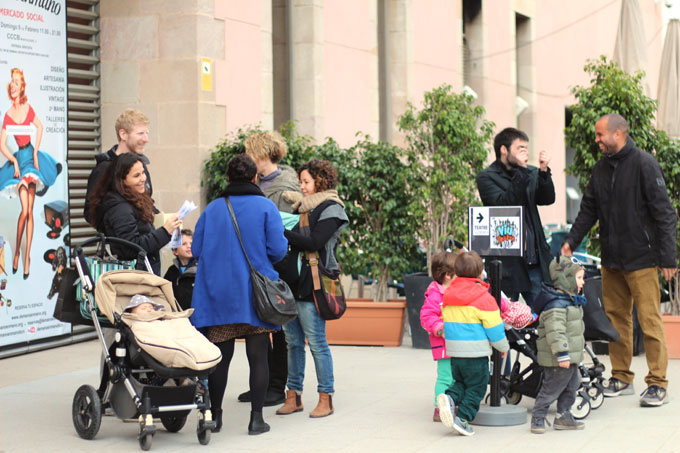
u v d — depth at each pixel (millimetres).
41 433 7559
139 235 7715
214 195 12461
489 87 21859
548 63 25531
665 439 7121
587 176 11727
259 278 7301
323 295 7859
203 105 12438
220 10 12812
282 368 8664
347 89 16203
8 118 10633
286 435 7426
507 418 7680
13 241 10734
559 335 7215
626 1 16406
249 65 13398
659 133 11406
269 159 8648
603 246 8609
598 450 6832
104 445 7180
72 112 12156
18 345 10992
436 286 7945
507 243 8312
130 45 12555
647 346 8375
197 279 7504
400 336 11742
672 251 8266
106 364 7441
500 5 22469
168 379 7309
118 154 8367
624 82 11453
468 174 12016
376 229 12117
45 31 11148
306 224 7918
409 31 18078
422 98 18641
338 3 15930
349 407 8406
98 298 7137
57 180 11328
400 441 7188
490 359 8234
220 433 7539
